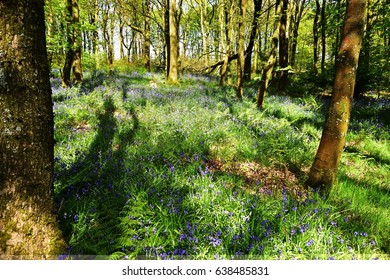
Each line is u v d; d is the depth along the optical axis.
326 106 13.88
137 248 3.16
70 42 12.98
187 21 36.31
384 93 20.86
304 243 3.52
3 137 2.52
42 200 2.84
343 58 4.84
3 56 2.41
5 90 2.46
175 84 18.19
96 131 7.07
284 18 17.83
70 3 13.26
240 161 6.55
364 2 4.60
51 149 2.91
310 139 8.44
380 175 6.52
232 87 18.45
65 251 2.99
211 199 4.25
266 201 4.45
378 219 4.32
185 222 3.65
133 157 5.52
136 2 26.62
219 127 8.06
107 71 22.33
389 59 14.38
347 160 7.38
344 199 4.88
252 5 26.28
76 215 3.41
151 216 3.73
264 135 7.89
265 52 31.20
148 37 28.22
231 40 20.34
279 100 15.19
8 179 2.61
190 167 5.43
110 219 3.70
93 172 4.74
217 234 3.49
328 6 13.60
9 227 2.67
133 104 10.23
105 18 34.81
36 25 2.58
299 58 37.84
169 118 8.52
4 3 2.35
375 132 9.53
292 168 6.38
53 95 11.01
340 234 3.85
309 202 4.60
